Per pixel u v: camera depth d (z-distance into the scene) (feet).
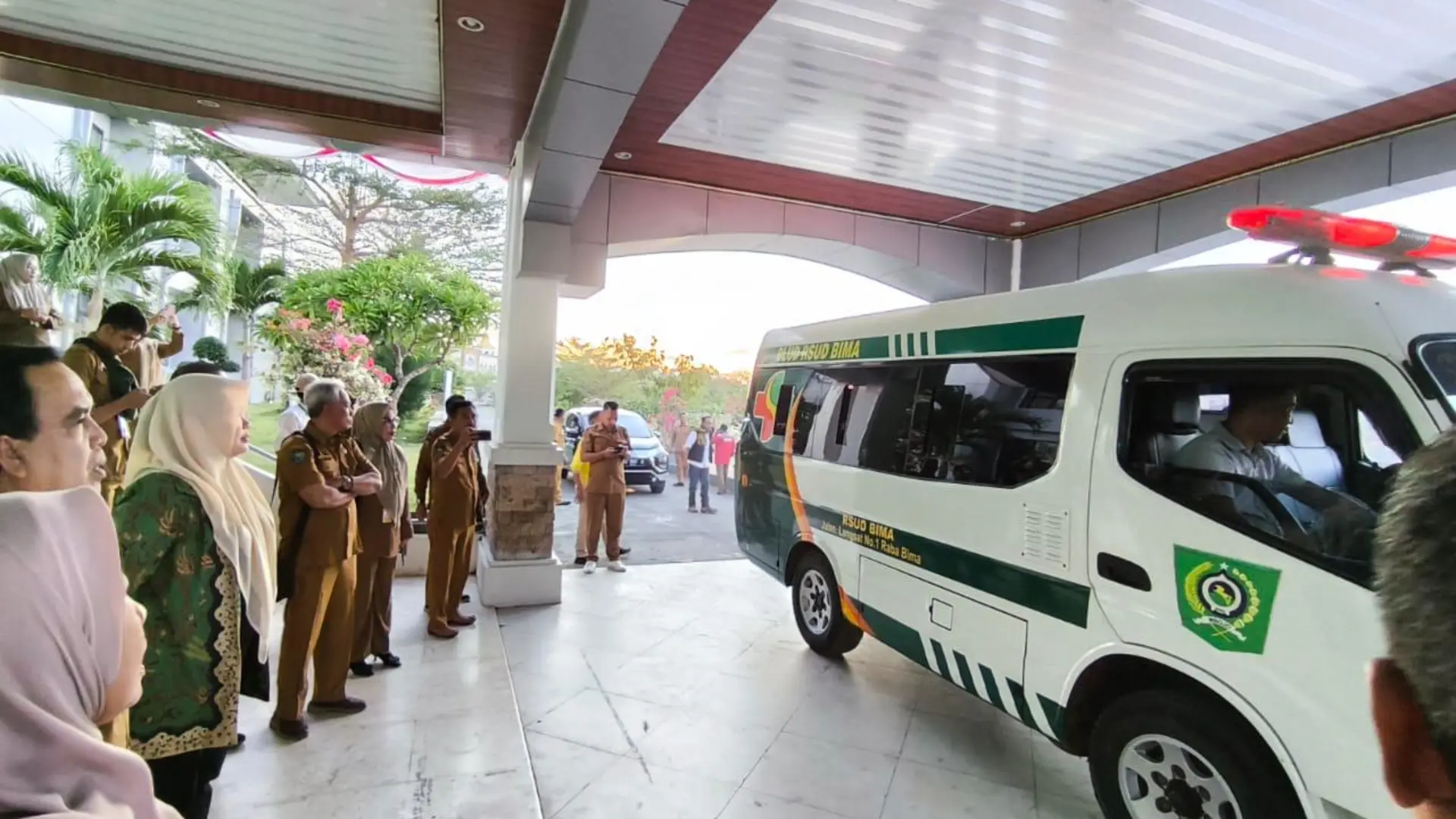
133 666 3.80
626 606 18.95
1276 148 17.39
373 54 14.46
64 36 14.10
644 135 18.08
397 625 16.71
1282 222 7.90
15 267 9.69
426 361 35.88
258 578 8.42
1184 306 8.46
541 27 12.21
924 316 12.88
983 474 10.75
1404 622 2.02
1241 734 7.26
